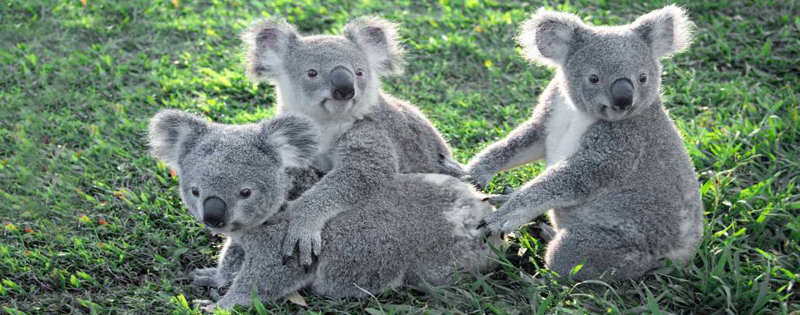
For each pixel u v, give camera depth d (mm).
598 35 7832
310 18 13562
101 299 7414
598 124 7859
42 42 12383
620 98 7371
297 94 8320
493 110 11375
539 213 7652
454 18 13562
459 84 12133
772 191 9125
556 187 7609
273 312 7215
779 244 8414
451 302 7191
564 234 7715
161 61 12148
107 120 10570
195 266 8188
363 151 7977
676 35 8047
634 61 7543
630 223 7609
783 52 12242
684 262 7898
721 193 9016
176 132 7309
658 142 7809
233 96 11422
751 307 7281
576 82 7766
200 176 6785
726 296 7227
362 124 8234
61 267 7910
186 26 13141
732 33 12758
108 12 13453
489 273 7816
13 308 7230
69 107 10820
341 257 7430
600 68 7562
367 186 7793
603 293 7508
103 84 11461
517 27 13297
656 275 7562
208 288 7797
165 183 9320
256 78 8844
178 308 7160
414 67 12391
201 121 7285
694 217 7895
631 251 7609
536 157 8742
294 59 8383
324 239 7453
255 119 10617
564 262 7664
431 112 11258
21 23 12648
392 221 7559
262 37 8695
